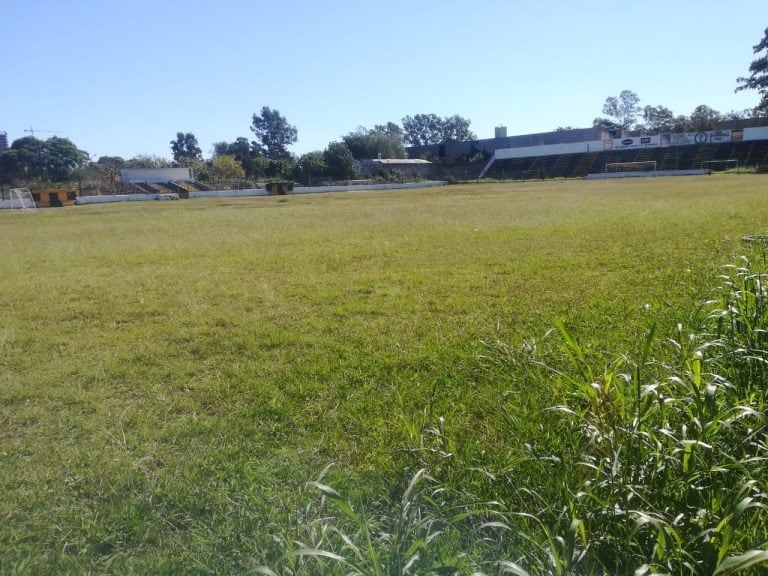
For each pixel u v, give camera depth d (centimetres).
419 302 768
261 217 2691
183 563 276
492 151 9388
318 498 317
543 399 392
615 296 736
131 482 347
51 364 575
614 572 232
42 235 2177
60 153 8462
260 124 11431
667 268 902
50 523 313
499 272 957
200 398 473
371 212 2686
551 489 280
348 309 746
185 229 2172
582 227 1549
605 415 283
